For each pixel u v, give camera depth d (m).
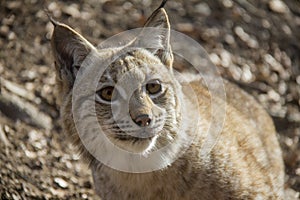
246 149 10.62
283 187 12.09
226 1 17.92
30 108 13.97
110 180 10.11
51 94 14.55
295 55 17.20
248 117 11.55
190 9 17.47
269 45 17.12
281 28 17.72
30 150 12.88
